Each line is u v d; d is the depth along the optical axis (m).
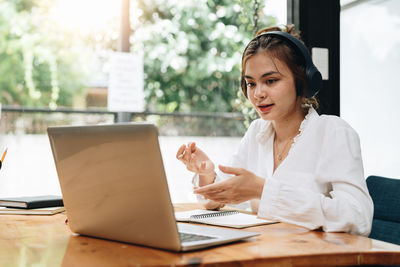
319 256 0.80
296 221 1.08
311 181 1.30
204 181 1.45
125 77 2.91
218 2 5.72
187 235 0.92
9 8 5.59
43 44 5.67
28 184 3.67
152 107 5.98
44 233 1.04
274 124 1.46
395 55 2.29
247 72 1.29
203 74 5.88
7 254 0.82
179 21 5.88
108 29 5.22
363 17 2.39
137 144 0.78
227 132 4.43
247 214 1.34
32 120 3.68
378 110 2.36
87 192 0.92
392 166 2.27
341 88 2.36
